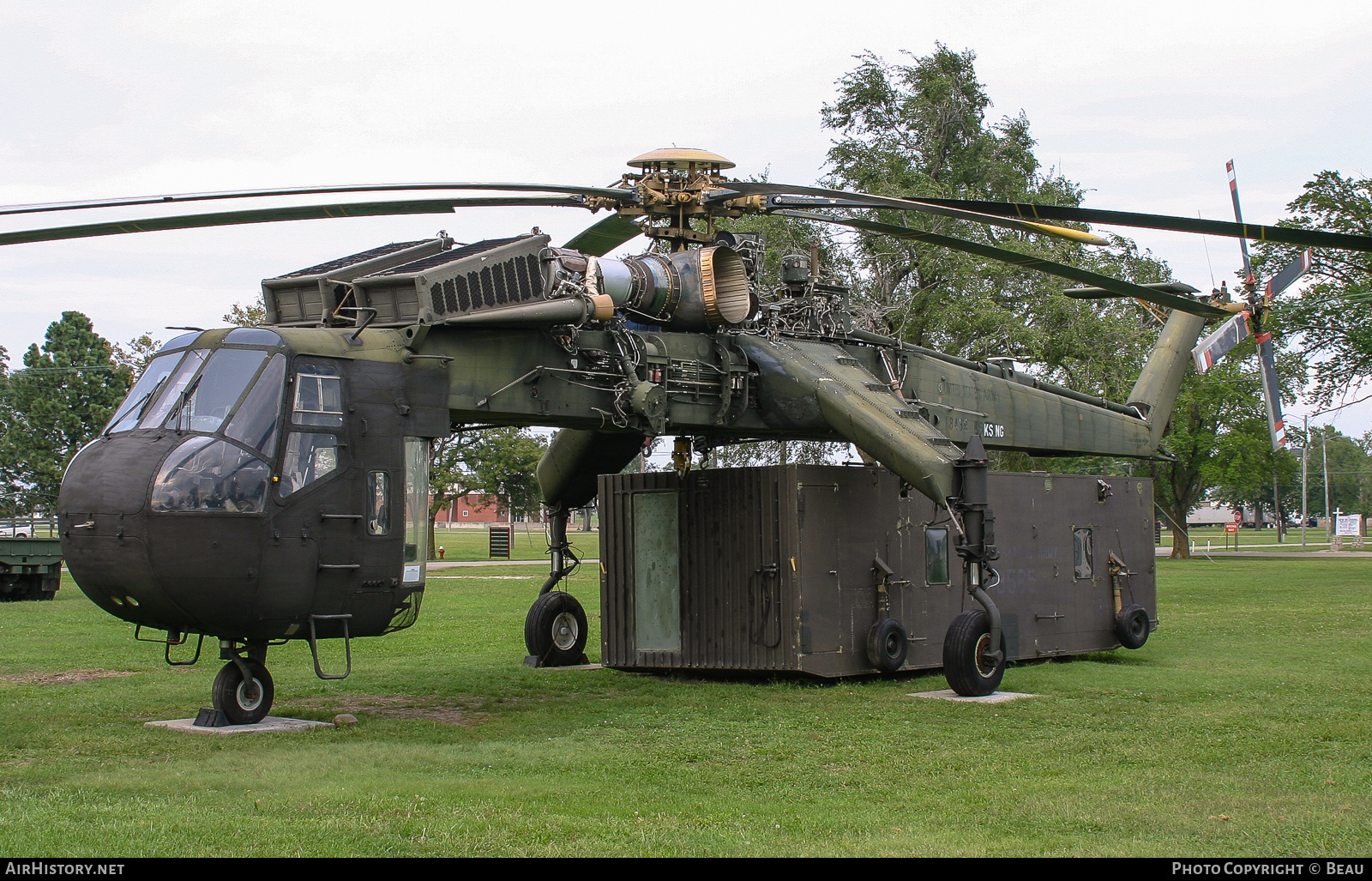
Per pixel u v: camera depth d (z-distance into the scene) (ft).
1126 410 58.08
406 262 36.04
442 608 75.51
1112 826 21.33
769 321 43.52
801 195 35.60
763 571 41.60
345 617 31.63
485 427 38.60
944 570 45.73
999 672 38.68
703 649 43.29
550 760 27.63
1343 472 428.56
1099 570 50.70
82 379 164.25
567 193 35.88
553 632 47.39
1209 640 55.01
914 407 42.96
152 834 19.85
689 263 39.86
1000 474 46.96
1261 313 58.70
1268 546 229.86
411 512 33.09
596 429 38.75
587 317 35.81
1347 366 112.27
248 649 32.96
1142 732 31.55
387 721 33.78
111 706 35.83
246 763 26.61
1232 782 25.05
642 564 45.34
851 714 34.99
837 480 42.32
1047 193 106.22
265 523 29.53
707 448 46.47
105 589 29.48
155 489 28.63
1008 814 22.25
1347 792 24.13
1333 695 37.91
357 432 31.76
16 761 27.09
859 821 21.71
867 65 108.78
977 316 92.32
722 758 28.09
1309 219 109.60
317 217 32.76
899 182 100.53
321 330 32.37
